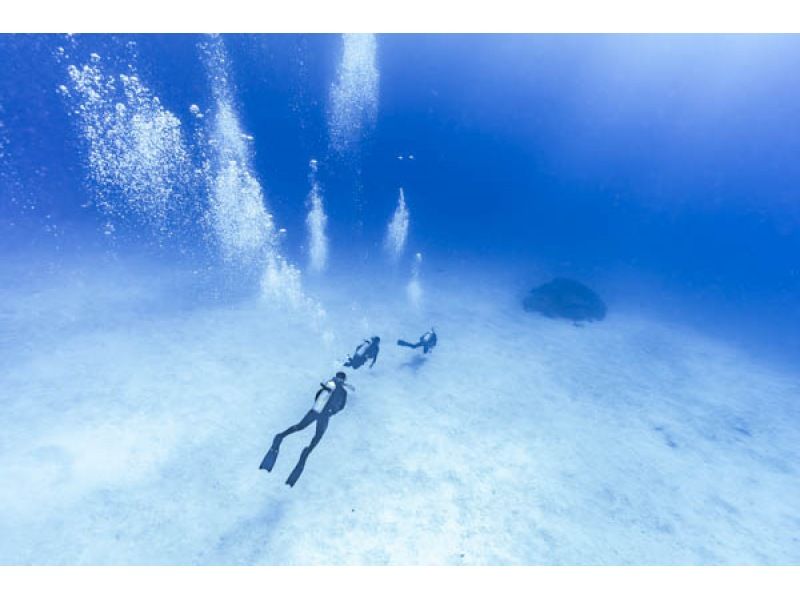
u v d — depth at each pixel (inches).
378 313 410.3
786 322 664.4
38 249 474.0
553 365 348.2
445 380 295.0
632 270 982.4
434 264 687.7
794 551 180.1
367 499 180.5
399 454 211.0
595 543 172.7
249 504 170.9
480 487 195.3
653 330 499.8
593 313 506.6
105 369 254.2
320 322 366.3
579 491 201.5
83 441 194.1
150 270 447.2
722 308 713.0
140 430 205.9
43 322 301.3
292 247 648.4
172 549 149.6
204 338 308.8
